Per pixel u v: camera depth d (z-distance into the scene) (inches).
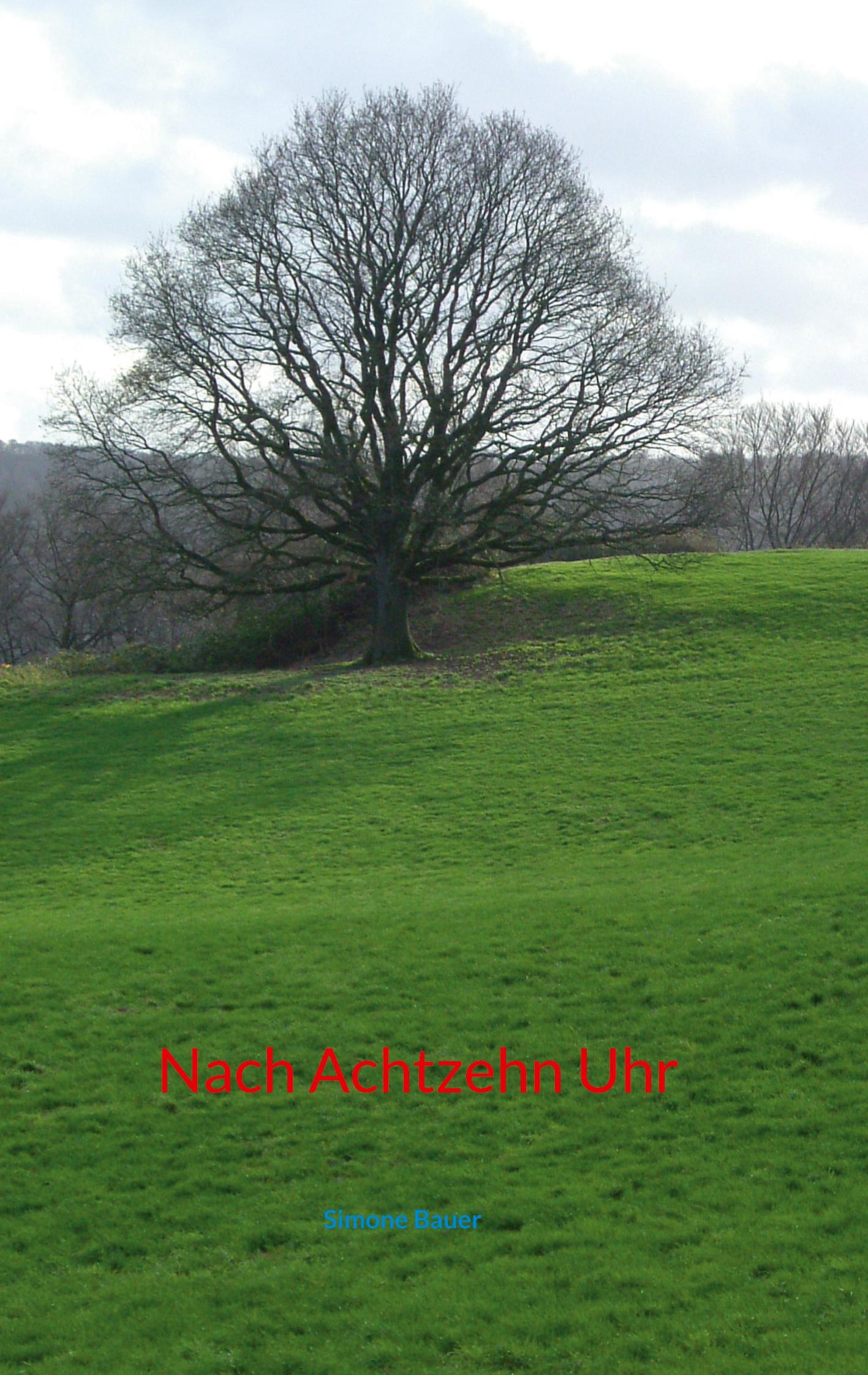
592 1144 475.5
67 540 1840.6
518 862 879.1
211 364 1499.8
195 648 1793.8
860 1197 415.8
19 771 1221.7
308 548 1723.7
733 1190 430.9
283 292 1507.1
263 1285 401.4
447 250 1489.9
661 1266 390.6
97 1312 393.1
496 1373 346.3
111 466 1542.8
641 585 1883.6
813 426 3882.9
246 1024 597.9
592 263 1482.5
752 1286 374.3
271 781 1152.2
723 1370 335.6
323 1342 370.0
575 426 1508.4
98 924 764.6
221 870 907.4
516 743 1229.7
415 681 1513.3
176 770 1205.7
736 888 736.3
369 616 1867.6
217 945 704.4
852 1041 527.8
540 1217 427.8
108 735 1348.4
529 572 2041.1
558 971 633.0
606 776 1089.4
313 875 880.3
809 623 1631.4
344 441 1508.4
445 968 649.0
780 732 1181.7
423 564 1630.2
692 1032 554.6
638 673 1472.7
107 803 1108.5
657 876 798.5
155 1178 472.1
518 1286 388.2
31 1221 446.3
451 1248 413.1
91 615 2733.8
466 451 1507.1
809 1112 476.4
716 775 1061.8
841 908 673.6
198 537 1620.3
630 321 1498.5
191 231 1491.1
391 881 850.1
